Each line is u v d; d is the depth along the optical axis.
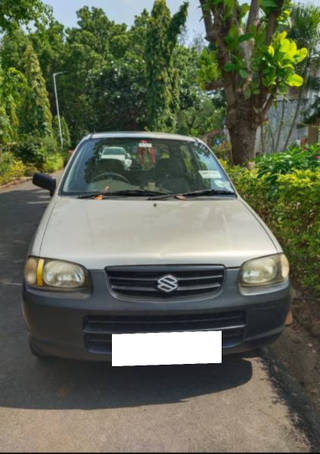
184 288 2.27
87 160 3.68
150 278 2.26
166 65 27.58
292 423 2.29
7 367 2.81
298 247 3.88
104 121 34.31
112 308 2.22
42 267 2.33
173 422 2.28
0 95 13.85
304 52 5.83
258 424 2.28
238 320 2.37
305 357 2.91
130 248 2.35
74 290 2.28
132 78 32.25
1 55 14.24
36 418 2.31
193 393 2.55
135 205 3.05
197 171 3.70
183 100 31.95
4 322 3.47
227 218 2.85
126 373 2.74
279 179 4.00
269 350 3.02
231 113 6.69
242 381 2.68
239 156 6.77
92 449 2.08
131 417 2.32
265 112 6.60
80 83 43.28
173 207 3.03
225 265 2.33
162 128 27.97
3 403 2.44
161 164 3.71
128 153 3.78
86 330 2.26
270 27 6.09
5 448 2.08
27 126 31.53
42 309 2.28
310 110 17.84
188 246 2.39
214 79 7.50
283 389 2.60
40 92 31.84
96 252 2.33
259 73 6.11
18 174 16.36
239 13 6.84
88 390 2.57
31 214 8.29
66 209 2.96
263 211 4.84
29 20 11.48
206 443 2.13
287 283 2.50
